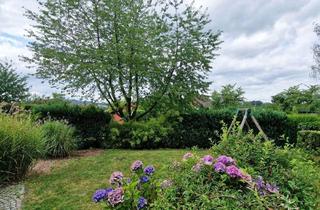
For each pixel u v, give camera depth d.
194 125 10.59
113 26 10.43
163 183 2.16
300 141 7.11
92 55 10.11
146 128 10.30
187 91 10.72
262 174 2.39
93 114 10.20
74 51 10.44
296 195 2.28
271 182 2.29
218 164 2.12
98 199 2.12
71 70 10.26
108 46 10.03
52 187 5.16
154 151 9.16
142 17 10.92
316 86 18.83
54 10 10.55
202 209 1.84
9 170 5.46
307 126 9.88
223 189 2.00
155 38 10.66
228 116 10.38
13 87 14.66
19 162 5.64
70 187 5.15
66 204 4.33
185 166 2.35
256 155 2.57
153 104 11.42
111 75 10.41
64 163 7.21
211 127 10.48
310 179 2.43
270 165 2.50
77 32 10.75
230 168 2.07
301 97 18.22
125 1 10.45
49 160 7.62
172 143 10.49
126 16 10.20
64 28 10.66
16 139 5.53
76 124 10.03
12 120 6.11
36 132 6.17
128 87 10.98
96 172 6.17
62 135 8.09
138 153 8.59
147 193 2.22
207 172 2.15
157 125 10.41
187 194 1.98
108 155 8.28
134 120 11.23
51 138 7.80
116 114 11.62
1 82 14.41
